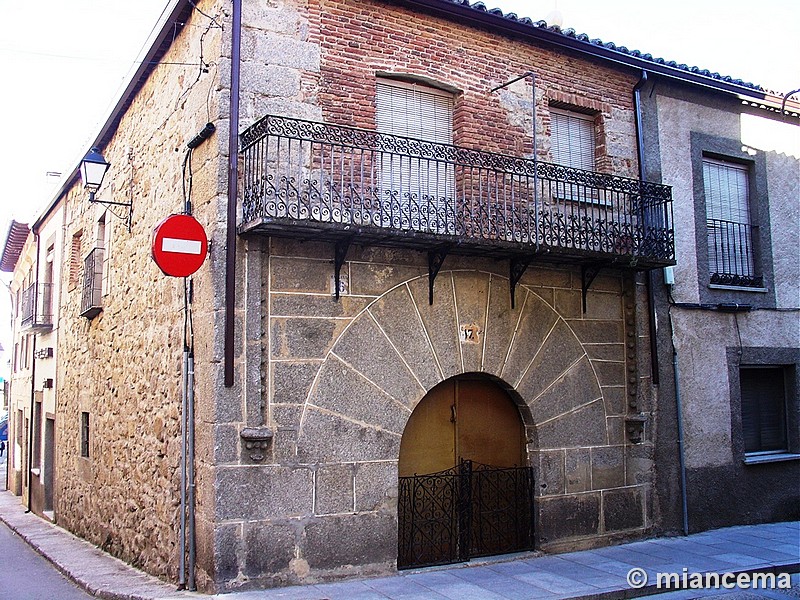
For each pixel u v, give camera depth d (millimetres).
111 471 10508
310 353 7586
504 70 9297
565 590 7223
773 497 11094
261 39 7707
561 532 8992
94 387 11789
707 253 10891
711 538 9781
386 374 7992
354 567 7578
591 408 9438
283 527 7254
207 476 7148
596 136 10188
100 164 10023
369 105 8227
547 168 8680
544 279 9250
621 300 9891
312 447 7484
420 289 8305
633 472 9664
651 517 9758
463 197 8305
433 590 7188
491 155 8367
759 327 11281
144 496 8953
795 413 11633
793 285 11844
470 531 8555
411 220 7613
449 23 8906
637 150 10359
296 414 7445
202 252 7305
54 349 15383
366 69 8258
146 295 9375
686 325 10492
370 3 8383
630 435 9664
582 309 9500
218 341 7207
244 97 7562
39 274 17203
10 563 10383
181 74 8617
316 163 7746
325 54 8031
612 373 9688
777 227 11805
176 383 8086
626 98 10383
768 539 9727
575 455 9234
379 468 7832
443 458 8625
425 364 8258
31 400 17234
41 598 7891
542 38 9469
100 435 11242
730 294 11031
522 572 7949
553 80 9719
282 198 7195
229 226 7281
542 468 8969
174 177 8641
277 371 7406
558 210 8812
